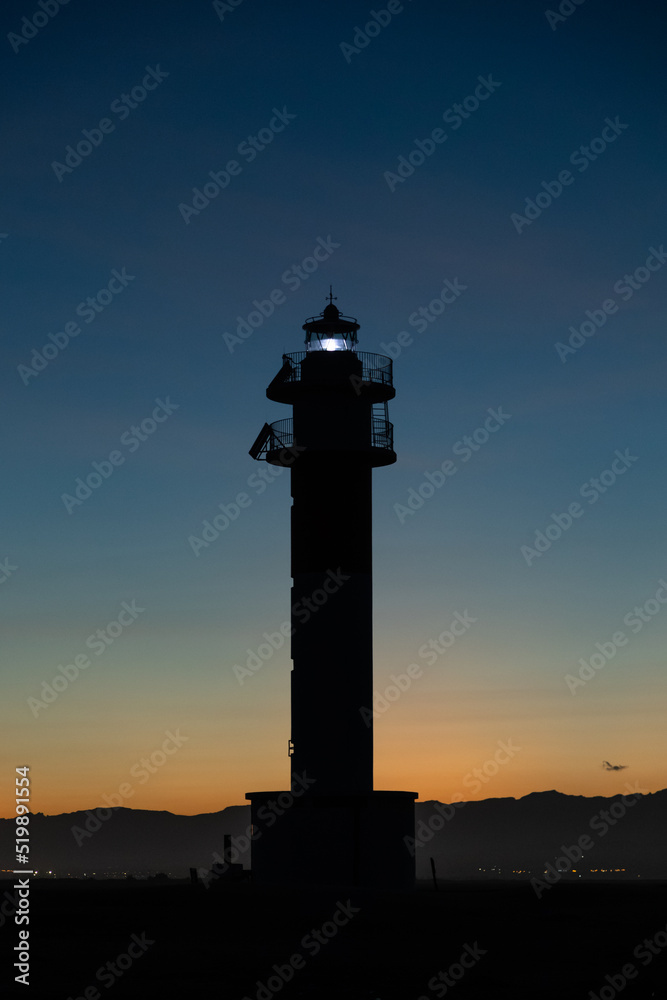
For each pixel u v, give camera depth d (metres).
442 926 42.19
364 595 58.47
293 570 59.03
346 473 58.94
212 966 35.22
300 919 42.97
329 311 62.47
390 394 60.22
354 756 57.12
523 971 34.88
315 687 57.62
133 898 47.25
